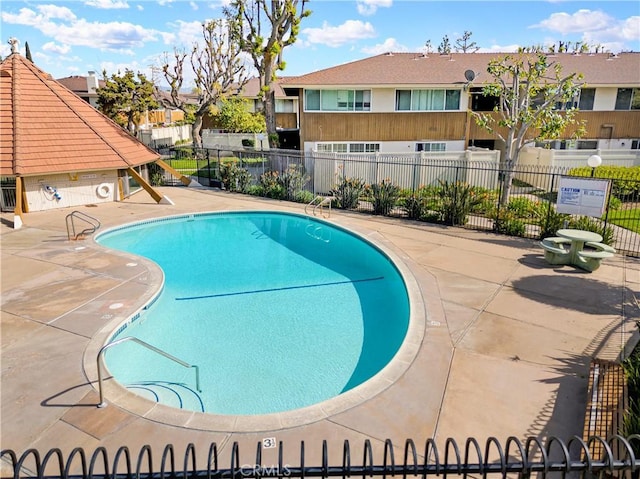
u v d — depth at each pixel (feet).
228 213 63.26
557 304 31.94
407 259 42.06
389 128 86.33
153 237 54.19
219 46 111.65
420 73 87.04
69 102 68.85
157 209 63.52
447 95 85.30
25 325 28.60
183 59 111.04
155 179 80.74
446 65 91.20
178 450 17.92
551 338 27.07
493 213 53.83
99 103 100.48
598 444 17.13
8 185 58.90
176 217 60.64
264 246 51.60
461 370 23.66
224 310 34.40
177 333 30.63
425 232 51.75
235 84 140.36
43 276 37.24
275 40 86.84
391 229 53.16
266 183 72.69
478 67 90.33
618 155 77.51
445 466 11.01
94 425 19.35
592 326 28.60
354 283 40.16
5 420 19.66
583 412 20.24
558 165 77.56
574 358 24.79
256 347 28.99
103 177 66.13
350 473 10.96
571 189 43.83
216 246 51.34
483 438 18.70
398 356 24.99
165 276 41.60
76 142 64.28
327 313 34.12
